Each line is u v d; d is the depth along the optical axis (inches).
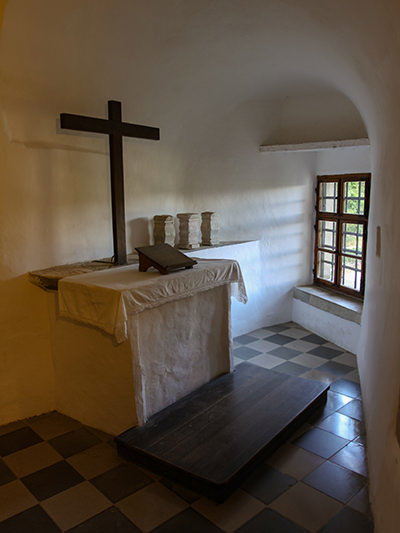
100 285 107.6
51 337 129.3
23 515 90.7
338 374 153.0
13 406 127.1
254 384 133.3
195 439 105.3
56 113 125.8
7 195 118.3
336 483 98.0
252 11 103.2
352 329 170.7
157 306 114.4
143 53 123.3
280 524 86.5
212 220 175.8
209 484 91.4
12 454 111.5
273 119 193.5
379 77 87.5
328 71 131.3
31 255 125.4
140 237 159.0
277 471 102.3
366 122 140.7
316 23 95.5
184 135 167.5
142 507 91.9
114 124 127.3
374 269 122.3
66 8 98.7
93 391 120.9
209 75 147.3
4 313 121.5
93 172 138.6
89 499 94.7
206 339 133.6
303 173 201.9
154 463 101.1
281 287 206.5
